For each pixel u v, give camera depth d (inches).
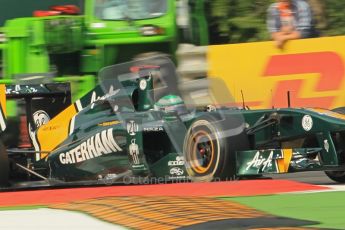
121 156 1063.6
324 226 653.9
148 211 713.0
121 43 1594.5
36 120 1158.3
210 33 1892.2
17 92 1134.4
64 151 1106.1
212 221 663.1
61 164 1111.0
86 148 1088.2
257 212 718.5
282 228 633.0
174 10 1596.9
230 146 982.4
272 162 983.6
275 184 925.8
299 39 1557.6
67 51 1560.0
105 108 1089.4
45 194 916.0
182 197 813.2
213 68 1583.4
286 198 818.2
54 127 1127.0
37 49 1566.2
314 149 979.3
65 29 1558.8
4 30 1590.8
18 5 1849.2
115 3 1605.6
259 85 1571.1
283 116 1009.5
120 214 701.9
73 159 1099.3
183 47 1611.7
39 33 1561.3
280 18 1563.7
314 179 1146.0
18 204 848.3
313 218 697.0
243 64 1573.6
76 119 1109.7
